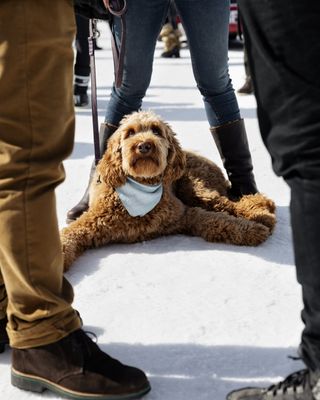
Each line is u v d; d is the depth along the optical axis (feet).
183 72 29.66
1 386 6.14
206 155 14.73
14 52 5.24
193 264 8.88
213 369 6.29
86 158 14.70
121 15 8.57
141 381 5.77
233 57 35.58
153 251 9.40
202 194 10.51
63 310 5.84
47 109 5.41
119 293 8.04
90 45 10.27
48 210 5.62
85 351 5.83
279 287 8.13
